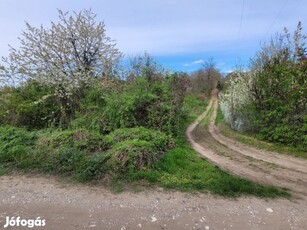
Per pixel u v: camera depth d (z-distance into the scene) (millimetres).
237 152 9164
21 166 6176
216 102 39469
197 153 8797
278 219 3984
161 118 9789
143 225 3713
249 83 13195
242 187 5203
